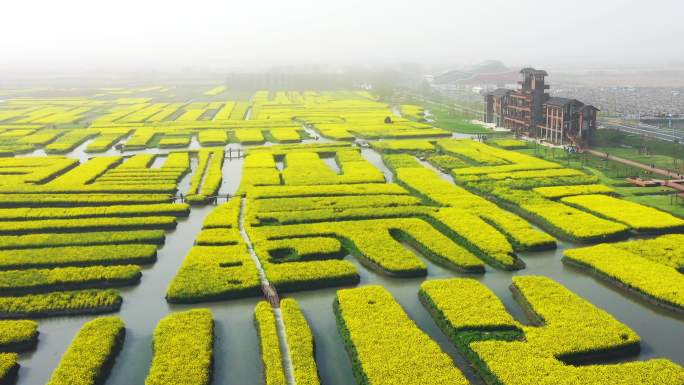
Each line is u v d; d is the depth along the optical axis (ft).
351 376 181.88
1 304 219.82
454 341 196.75
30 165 454.40
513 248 278.87
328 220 318.04
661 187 374.02
